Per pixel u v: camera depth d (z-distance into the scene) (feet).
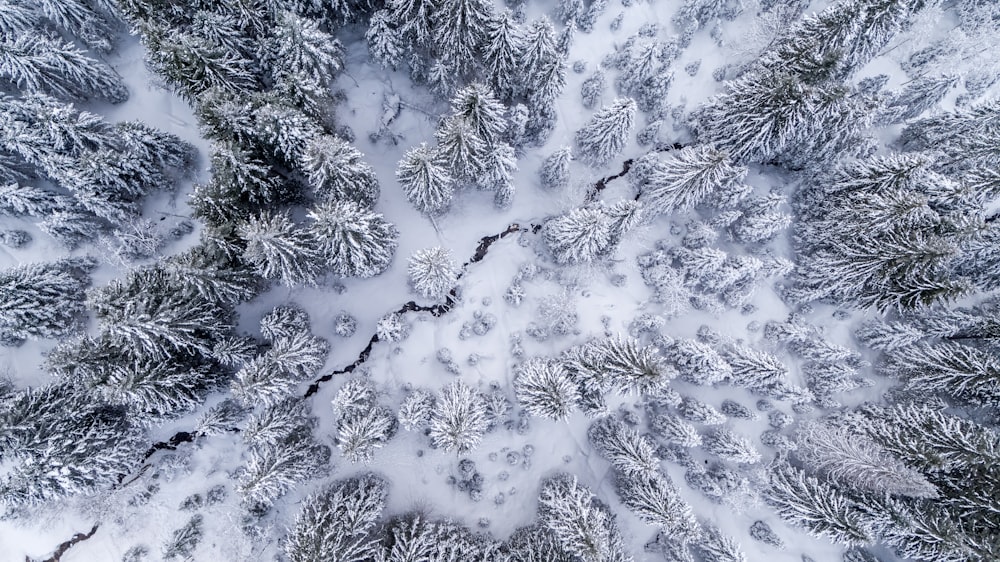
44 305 87.71
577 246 95.91
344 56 103.81
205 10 89.86
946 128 105.19
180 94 90.02
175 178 100.89
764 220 101.04
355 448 80.53
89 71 91.35
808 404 106.73
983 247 98.17
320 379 103.35
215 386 92.17
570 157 103.60
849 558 103.09
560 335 108.06
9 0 86.02
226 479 99.14
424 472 102.89
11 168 87.86
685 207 102.73
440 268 91.40
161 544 94.53
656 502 89.92
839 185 101.40
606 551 82.17
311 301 103.81
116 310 73.51
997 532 85.87
